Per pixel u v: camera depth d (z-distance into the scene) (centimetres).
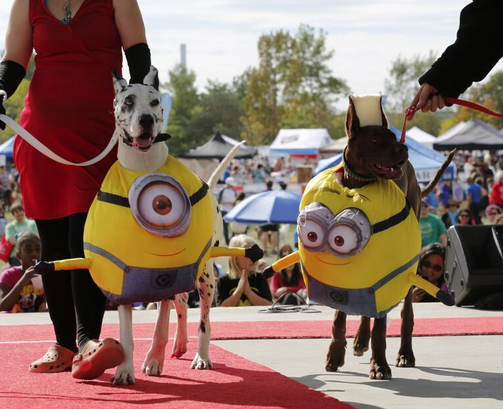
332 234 493
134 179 483
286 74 9050
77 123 530
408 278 509
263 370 547
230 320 834
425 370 560
